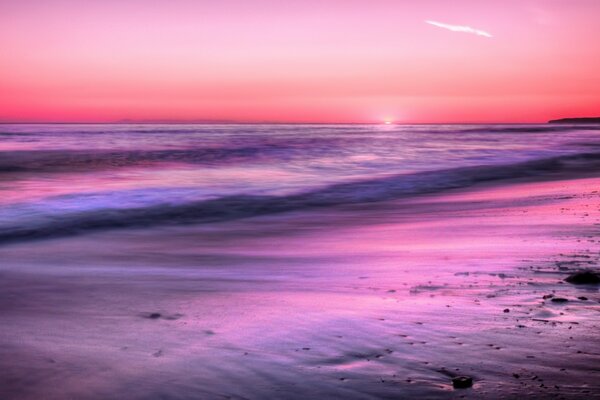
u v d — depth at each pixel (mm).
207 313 5188
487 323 4531
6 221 13445
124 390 3469
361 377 3504
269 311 5168
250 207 15898
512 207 13422
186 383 3529
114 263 8586
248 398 3275
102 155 36406
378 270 7074
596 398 3117
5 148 45156
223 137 74312
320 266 7641
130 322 4980
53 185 20078
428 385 3350
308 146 47250
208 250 9688
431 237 9742
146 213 14703
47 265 8453
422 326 4508
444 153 37969
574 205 12875
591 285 5754
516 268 6699
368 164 29641
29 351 4219
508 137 71125
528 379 3389
